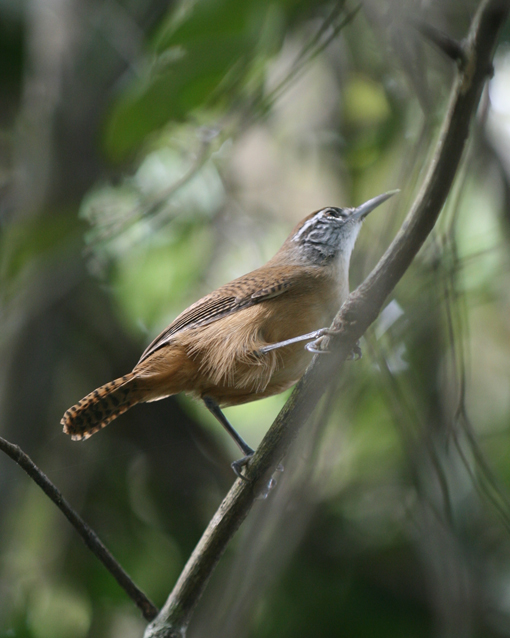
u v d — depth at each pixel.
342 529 11.10
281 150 13.88
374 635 10.35
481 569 9.70
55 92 12.06
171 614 6.29
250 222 13.42
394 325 8.25
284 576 10.62
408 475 10.22
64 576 11.73
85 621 11.46
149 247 11.92
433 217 5.58
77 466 12.47
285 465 8.23
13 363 11.41
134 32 11.88
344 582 10.74
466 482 9.91
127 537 11.94
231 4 6.70
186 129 10.72
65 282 11.36
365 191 11.62
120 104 7.62
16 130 13.77
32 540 12.12
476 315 13.02
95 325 12.80
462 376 7.27
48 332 11.64
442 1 8.66
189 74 7.27
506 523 7.00
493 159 10.47
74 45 12.09
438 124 8.23
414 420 7.47
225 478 12.45
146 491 12.47
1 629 10.95
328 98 13.50
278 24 7.12
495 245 10.59
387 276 5.81
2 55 14.32
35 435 11.52
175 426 12.77
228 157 12.27
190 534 11.94
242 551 8.11
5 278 10.82
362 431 11.30
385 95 11.19
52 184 11.79
